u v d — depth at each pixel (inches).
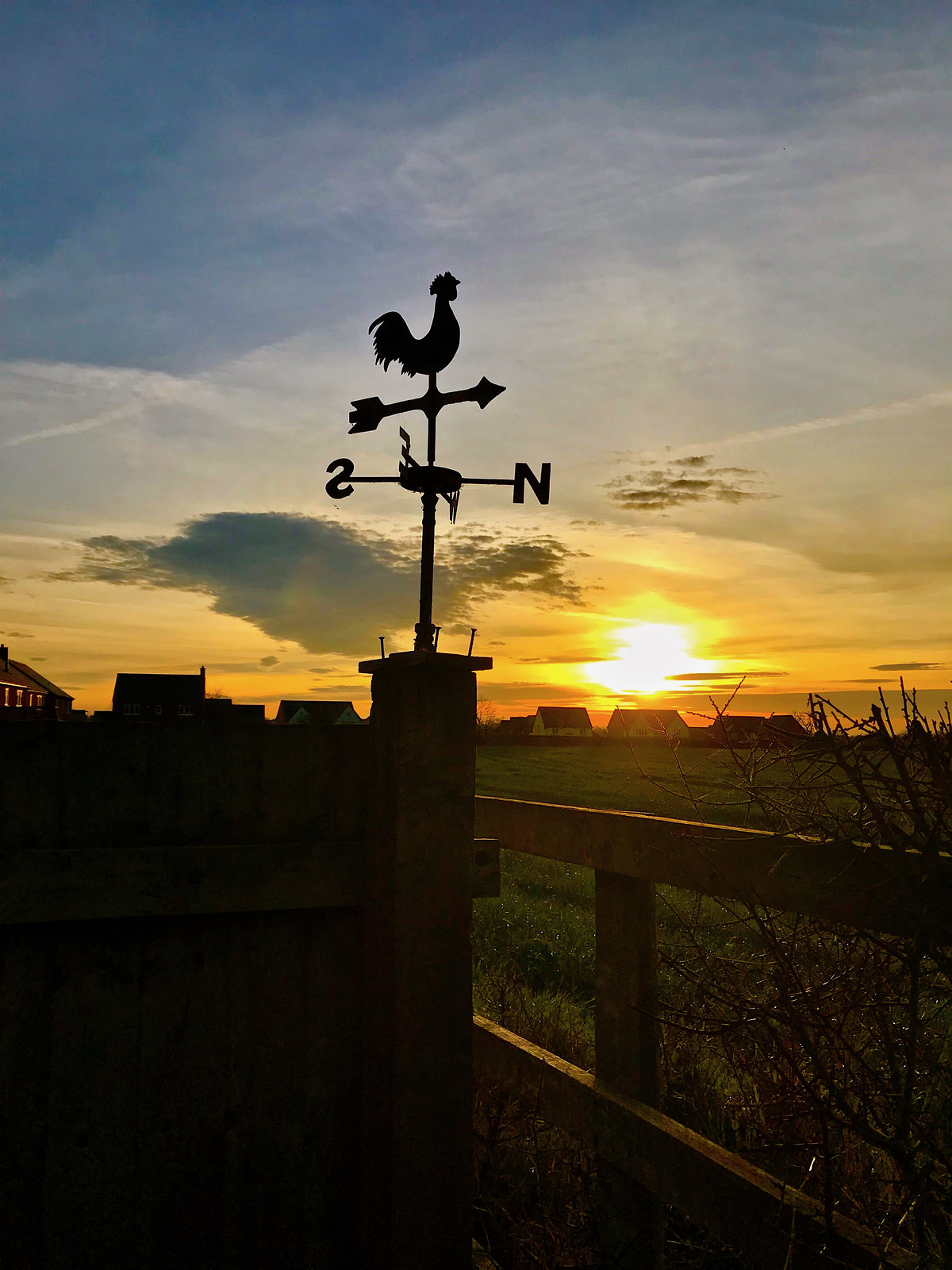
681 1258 102.6
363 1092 78.6
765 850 80.6
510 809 123.4
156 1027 74.1
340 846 78.7
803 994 80.4
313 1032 78.5
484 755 2150.6
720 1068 128.3
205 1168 74.7
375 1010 77.1
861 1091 78.8
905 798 76.2
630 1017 97.7
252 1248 75.7
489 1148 114.4
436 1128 75.4
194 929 75.6
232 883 75.2
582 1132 101.0
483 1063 127.4
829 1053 88.4
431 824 76.5
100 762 74.2
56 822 72.9
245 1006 76.6
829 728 77.8
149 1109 73.5
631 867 96.0
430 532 85.0
